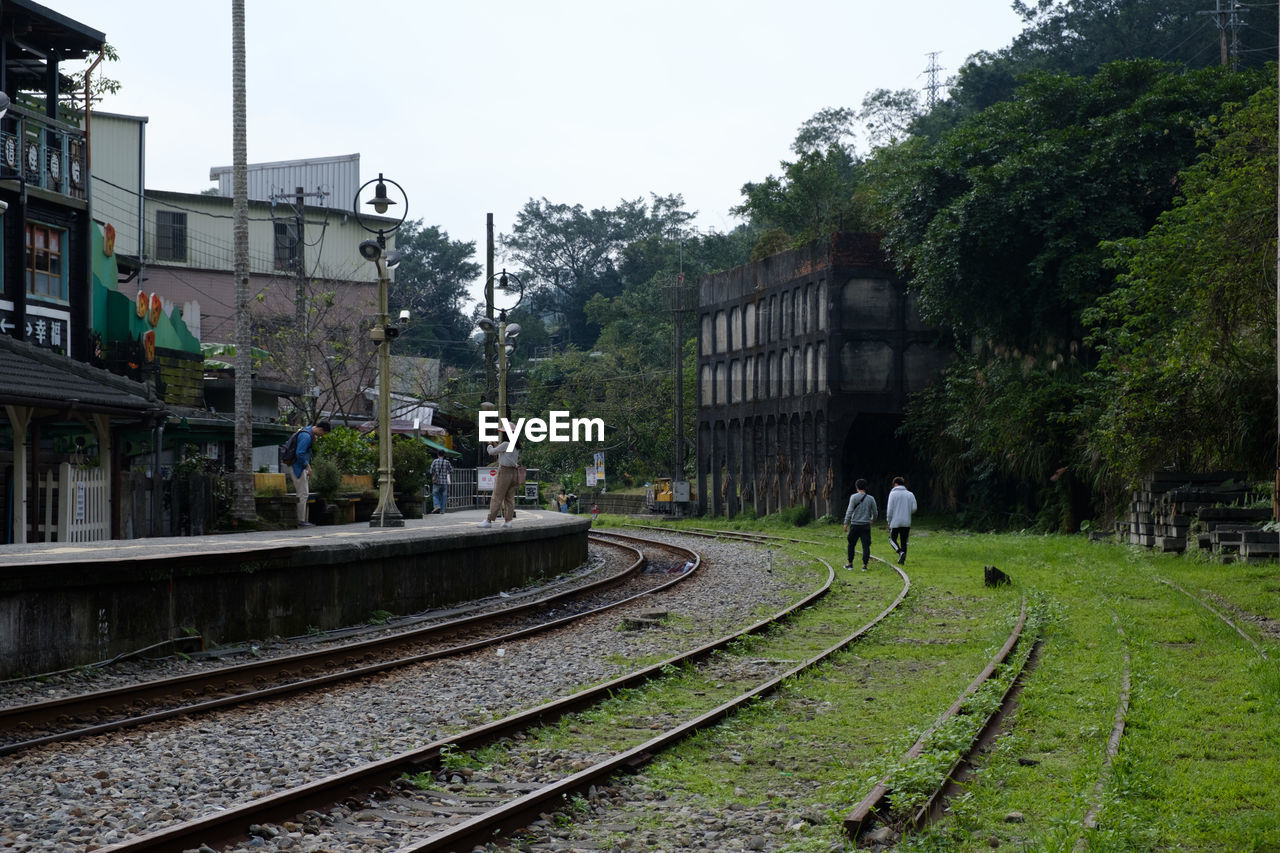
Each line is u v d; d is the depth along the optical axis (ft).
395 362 197.98
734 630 52.29
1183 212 81.97
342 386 163.12
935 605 59.31
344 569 53.72
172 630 43.91
